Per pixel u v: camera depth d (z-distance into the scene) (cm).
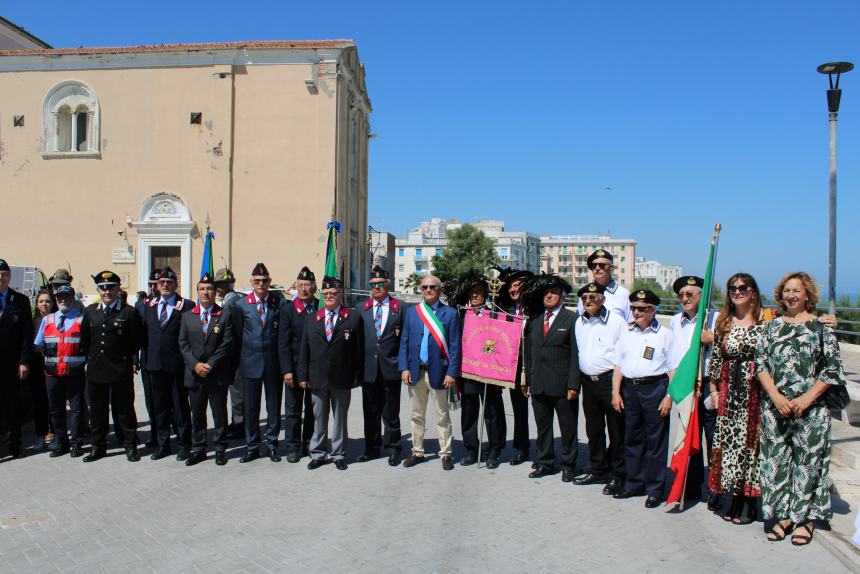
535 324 757
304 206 2345
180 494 692
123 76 2402
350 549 546
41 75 2430
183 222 2358
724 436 618
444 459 792
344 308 805
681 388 639
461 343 805
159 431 841
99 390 826
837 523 586
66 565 518
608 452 748
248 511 639
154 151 2389
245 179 2367
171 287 844
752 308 625
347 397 803
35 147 2434
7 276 845
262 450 886
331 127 2342
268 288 848
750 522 613
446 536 576
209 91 2367
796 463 569
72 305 848
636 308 659
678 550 549
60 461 830
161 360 826
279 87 2355
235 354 820
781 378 572
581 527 600
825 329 565
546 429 759
